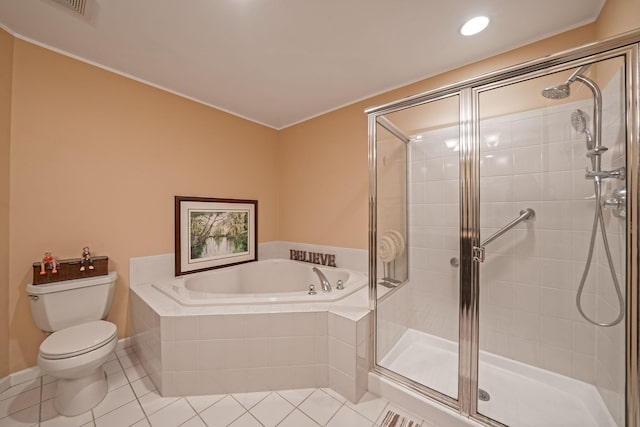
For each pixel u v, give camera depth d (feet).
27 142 5.30
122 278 6.59
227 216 8.79
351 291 6.25
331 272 8.23
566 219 4.82
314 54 5.83
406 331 6.27
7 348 5.17
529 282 5.21
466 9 4.55
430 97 4.92
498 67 5.76
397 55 5.87
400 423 4.49
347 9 4.54
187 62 6.14
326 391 5.21
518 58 5.51
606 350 4.23
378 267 5.59
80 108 5.94
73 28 5.01
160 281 6.95
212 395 5.09
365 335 5.18
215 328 5.05
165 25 4.92
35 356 5.51
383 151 5.82
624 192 3.47
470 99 4.55
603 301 4.37
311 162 9.40
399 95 7.20
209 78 6.84
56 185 5.65
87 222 6.05
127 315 6.69
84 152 6.00
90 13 4.62
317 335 5.23
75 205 5.89
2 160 4.99
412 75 6.70
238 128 9.16
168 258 7.39
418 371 5.28
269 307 5.36
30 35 5.21
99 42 5.43
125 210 6.63
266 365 5.16
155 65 6.27
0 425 4.35
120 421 4.46
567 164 4.69
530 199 5.07
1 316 5.05
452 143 5.52
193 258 7.88
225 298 5.58
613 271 3.97
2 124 4.98
